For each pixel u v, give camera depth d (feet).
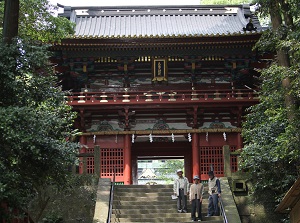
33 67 57.57
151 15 144.77
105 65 123.03
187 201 86.28
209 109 120.47
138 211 80.53
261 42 78.07
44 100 59.00
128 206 82.02
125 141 119.55
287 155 67.92
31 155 54.34
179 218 78.38
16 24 61.72
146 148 129.29
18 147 50.83
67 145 60.49
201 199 77.71
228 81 124.77
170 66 123.75
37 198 80.74
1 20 79.25
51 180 63.46
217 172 118.62
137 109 119.03
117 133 119.34
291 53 73.05
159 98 117.08
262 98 82.48
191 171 128.57
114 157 119.03
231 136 120.06
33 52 56.18
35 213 80.07
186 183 81.61
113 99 116.98
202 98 117.08
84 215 80.94
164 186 90.53
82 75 122.21
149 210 80.94
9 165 53.42
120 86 123.75
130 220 77.56
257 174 80.79
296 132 64.39
